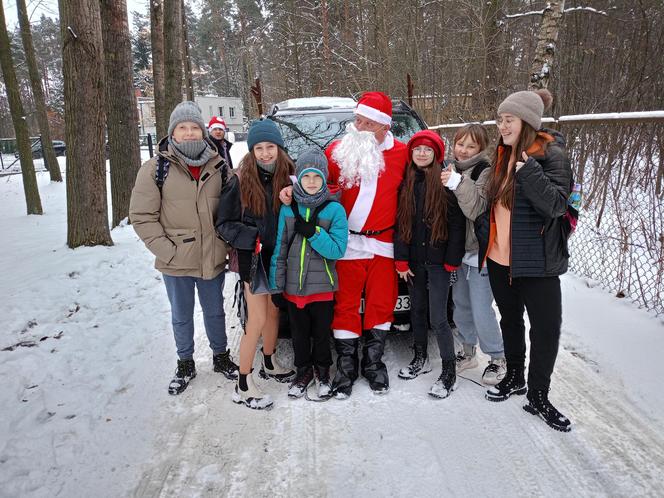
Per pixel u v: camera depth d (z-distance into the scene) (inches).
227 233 106.7
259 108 213.3
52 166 611.8
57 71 1812.3
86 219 244.7
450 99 472.1
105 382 123.1
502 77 435.2
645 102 344.5
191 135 110.0
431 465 91.6
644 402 109.3
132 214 112.5
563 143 96.8
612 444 96.0
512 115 93.7
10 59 387.9
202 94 1969.7
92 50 229.5
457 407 110.8
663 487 84.4
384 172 115.5
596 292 170.2
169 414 110.0
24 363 130.9
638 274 155.1
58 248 253.4
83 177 240.8
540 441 97.8
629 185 171.6
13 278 204.7
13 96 392.2
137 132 316.8
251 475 90.3
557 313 100.8
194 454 96.2
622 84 361.1
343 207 113.8
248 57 1175.6
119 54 299.0
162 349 142.4
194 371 126.0
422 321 121.4
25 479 88.6
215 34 1784.0
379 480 88.1
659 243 158.9
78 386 121.0
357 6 740.7
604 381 119.0
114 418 108.4
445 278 114.0
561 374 123.0
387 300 119.9
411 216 113.2
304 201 105.8
